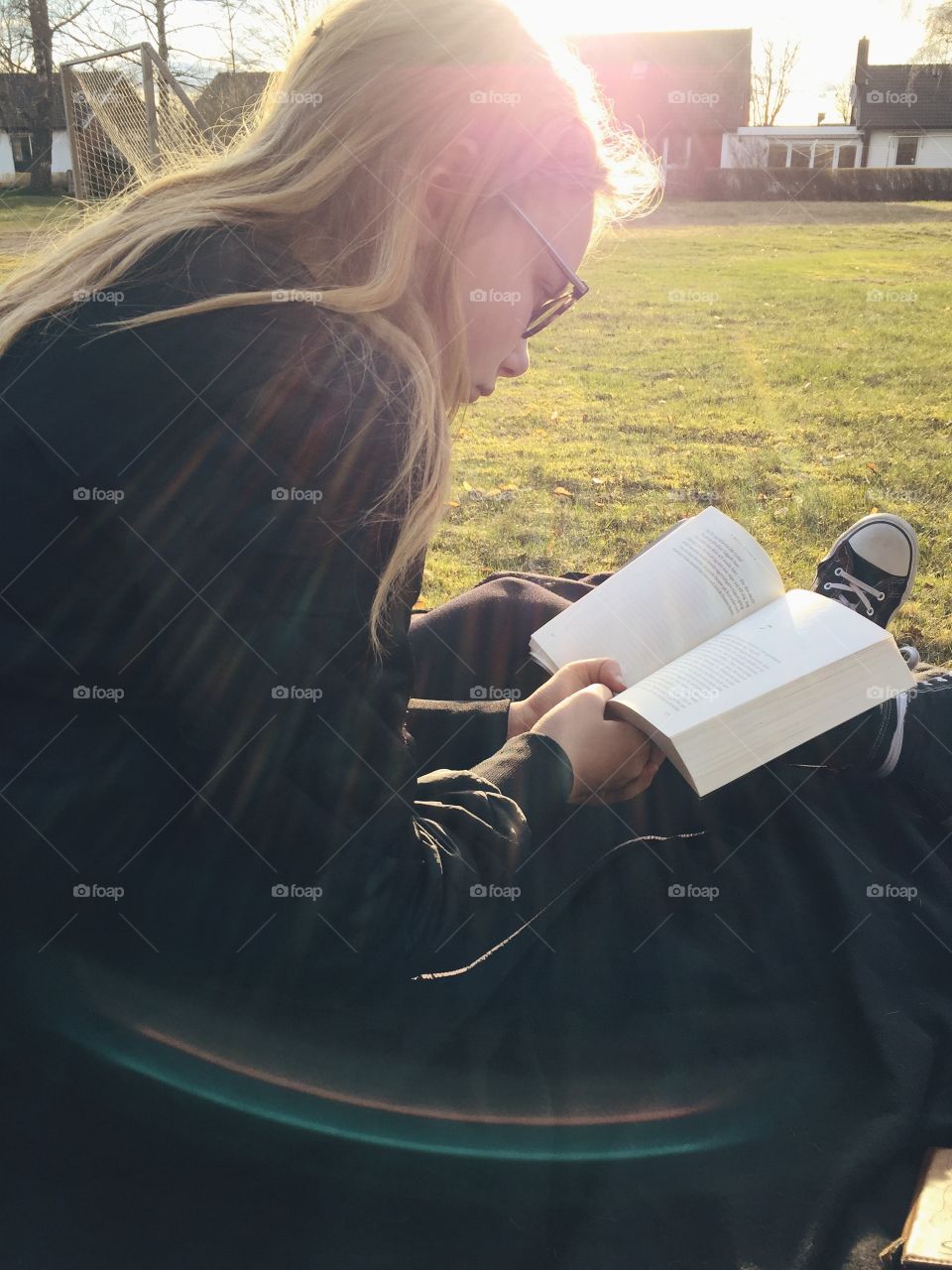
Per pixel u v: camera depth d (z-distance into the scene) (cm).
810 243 1642
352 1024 116
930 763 183
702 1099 137
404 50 111
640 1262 116
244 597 102
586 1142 130
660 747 141
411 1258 113
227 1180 114
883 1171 128
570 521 398
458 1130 123
